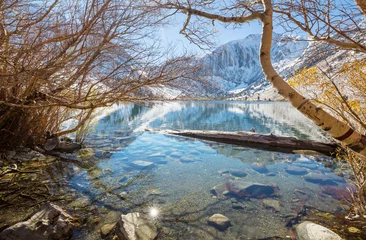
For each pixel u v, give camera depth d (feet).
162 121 69.36
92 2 11.00
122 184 16.69
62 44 11.37
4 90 14.99
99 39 12.64
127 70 14.38
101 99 14.44
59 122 26.73
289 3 7.11
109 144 31.55
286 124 64.03
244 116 91.61
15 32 9.46
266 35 6.91
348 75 9.06
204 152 28.37
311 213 12.44
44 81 12.34
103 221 11.41
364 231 10.29
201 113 107.55
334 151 28.76
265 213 12.55
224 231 10.78
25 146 23.20
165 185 16.66
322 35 7.61
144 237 9.85
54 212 10.75
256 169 21.27
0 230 10.05
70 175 18.07
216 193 15.28
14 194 13.88
